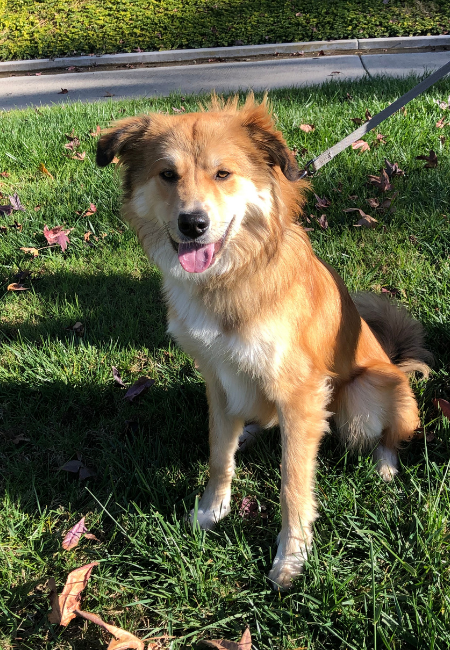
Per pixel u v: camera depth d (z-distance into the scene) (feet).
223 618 2.15
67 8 14.46
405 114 5.94
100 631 2.17
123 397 3.30
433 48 11.39
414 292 3.74
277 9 13.33
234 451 2.65
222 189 2.29
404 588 2.17
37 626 2.18
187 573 2.29
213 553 2.35
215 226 2.22
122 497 2.71
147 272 4.40
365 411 2.80
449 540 2.24
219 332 2.37
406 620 2.03
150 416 3.18
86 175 5.63
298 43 11.94
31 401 3.30
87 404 3.30
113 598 2.28
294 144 5.48
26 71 12.64
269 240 2.34
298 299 2.39
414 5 12.84
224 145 2.33
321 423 2.44
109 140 2.56
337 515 2.48
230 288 2.31
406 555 2.24
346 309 2.81
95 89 10.46
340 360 2.75
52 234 4.70
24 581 2.36
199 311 2.41
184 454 2.96
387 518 2.43
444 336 3.42
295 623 2.10
